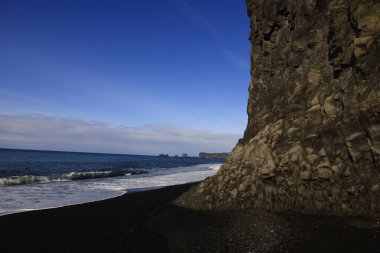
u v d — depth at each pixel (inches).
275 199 556.1
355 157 459.5
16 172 1622.8
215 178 687.1
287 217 496.4
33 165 2283.5
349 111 486.3
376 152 432.5
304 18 651.5
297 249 366.9
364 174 446.6
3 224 548.7
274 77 770.8
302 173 523.8
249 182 607.5
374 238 365.7
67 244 440.8
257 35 890.1
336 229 410.6
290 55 695.7
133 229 510.0
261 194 580.1
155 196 863.7
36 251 415.2
